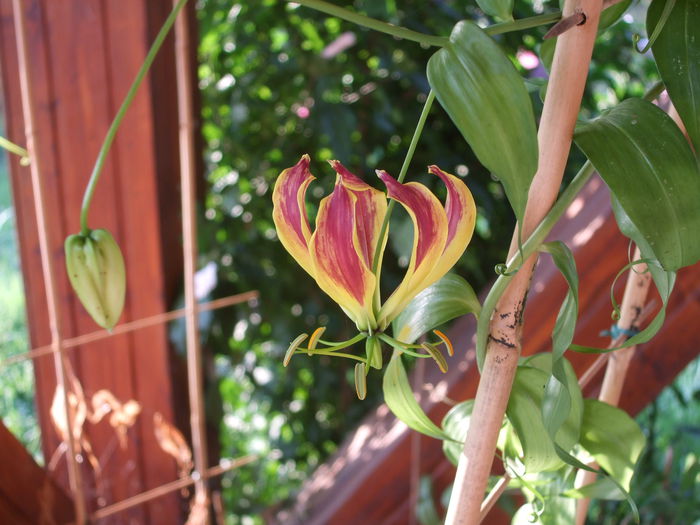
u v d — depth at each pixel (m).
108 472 0.74
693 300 0.58
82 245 0.36
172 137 0.69
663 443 0.83
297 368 1.00
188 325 0.65
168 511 0.74
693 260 0.28
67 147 0.67
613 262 0.60
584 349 0.32
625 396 0.62
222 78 0.92
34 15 0.64
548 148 0.29
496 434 0.33
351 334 0.96
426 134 0.87
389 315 0.30
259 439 1.15
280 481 1.09
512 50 0.83
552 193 0.30
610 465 0.38
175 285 0.72
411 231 0.66
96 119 0.66
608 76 0.90
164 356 0.70
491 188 0.91
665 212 0.28
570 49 0.28
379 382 0.99
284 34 0.93
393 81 0.88
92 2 0.63
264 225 0.95
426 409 0.69
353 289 0.29
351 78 0.90
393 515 0.73
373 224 0.29
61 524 0.71
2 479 0.66
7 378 1.04
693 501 0.69
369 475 0.73
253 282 0.89
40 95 0.66
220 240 0.92
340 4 0.86
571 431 0.36
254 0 0.87
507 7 0.30
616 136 0.29
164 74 0.67
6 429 0.65
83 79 0.65
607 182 0.28
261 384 1.03
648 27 0.31
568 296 0.31
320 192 0.92
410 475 0.72
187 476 0.71
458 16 0.83
